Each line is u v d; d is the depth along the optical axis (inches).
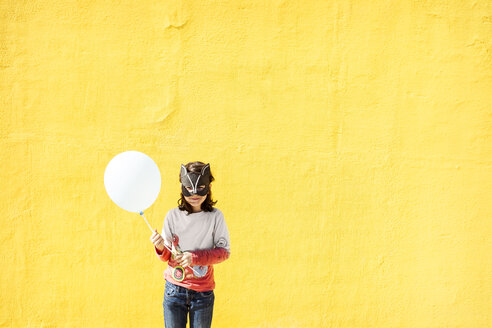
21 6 136.6
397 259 151.9
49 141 139.9
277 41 143.7
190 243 120.5
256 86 144.2
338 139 147.9
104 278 143.9
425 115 149.0
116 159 116.0
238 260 147.3
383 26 146.0
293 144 146.6
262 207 147.0
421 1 146.0
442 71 148.2
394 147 149.3
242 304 148.5
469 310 153.9
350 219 150.1
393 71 147.4
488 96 149.6
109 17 139.0
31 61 137.9
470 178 151.4
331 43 145.3
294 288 149.9
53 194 141.1
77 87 139.6
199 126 143.6
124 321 145.4
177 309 119.1
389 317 153.2
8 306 142.3
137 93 141.3
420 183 150.7
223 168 145.1
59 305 143.5
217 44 142.4
